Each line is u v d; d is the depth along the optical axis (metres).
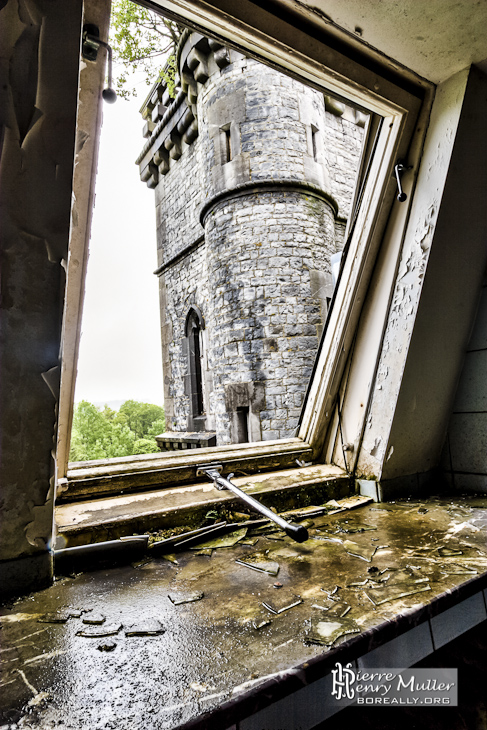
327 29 1.21
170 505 1.35
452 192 1.44
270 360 5.00
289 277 5.05
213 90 5.38
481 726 0.76
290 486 1.58
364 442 1.75
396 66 1.35
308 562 1.07
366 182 1.64
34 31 0.77
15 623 0.82
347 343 1.81
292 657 0.65
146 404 14.16
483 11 1.13
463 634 0.93
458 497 1.67
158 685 0.60
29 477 0.94
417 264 1.51
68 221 0.88
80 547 1.09
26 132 0.80
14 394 0.90
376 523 1.37
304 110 5.30
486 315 1.69
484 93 1.39
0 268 0.84
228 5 1.07
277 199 5.10
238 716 0.55
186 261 7.69
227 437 5.33
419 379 1.62
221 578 1.01
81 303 1.14
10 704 0.57
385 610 0.79
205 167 5.64
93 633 0.76
